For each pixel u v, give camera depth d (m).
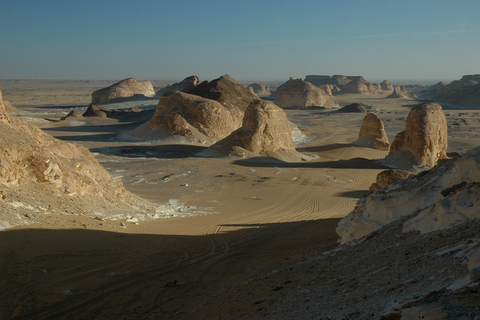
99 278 11.80
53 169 19.81
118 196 24.73
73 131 78.69
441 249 7.71
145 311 9.50
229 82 93.62
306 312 6.77
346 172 46.50
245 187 37.69
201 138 66.12
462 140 72.00
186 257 14.98
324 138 76.12
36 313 9.25
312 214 28.45
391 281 6.99
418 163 47.38
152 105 139.25
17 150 18.70
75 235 15.52
